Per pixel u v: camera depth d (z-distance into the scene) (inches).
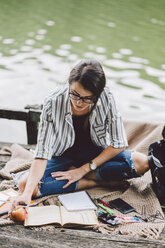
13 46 371.9
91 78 71.4
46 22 480.1
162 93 267.3
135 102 250.8
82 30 443.2
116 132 92.4
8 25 459.5
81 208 83.9
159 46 386.6
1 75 290.4
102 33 432.8
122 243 66.1
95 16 521.7
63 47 372.5
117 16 524.1
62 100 84.5
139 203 92.9
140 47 381.7
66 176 93.7
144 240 67.1
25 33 422.9
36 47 370.6
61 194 94.6
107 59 339.6
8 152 124.1
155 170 92.7
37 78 287.0
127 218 84.3
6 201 86.2
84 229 77.9
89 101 75.6
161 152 97.2
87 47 375.9
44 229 73.7
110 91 90.7
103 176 97.5
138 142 127.3
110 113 90.9
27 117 132.6
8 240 64.3
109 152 94.7
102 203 92.0
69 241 66.2
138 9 577.9
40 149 85.0
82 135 95.7
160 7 599.2
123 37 418.0
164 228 80.5
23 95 255.1
